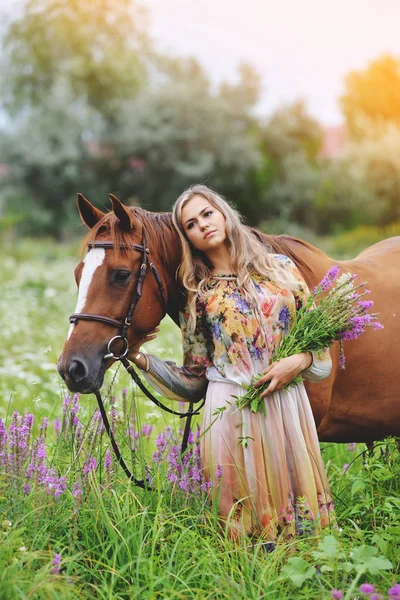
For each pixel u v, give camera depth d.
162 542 2.69
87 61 33.22
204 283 2.91
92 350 2.74
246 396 2.75
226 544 2.64
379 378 3.22
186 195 2.93
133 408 3.51
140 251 2.85
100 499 2.75
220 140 29.50
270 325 2.83
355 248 24.88
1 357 6.84
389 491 3.22
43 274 13.59
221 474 2.77
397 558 2.67
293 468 2.79
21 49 35.38
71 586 2.34
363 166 27.97
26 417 3.02
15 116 36.03
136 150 28.80
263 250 2.94
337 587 2.46
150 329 2.93
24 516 2.66
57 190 29.48
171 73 33.50
